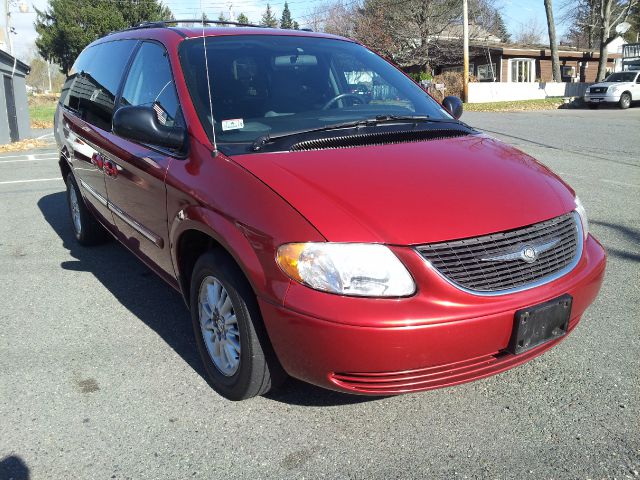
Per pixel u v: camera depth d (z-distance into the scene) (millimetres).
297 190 2547
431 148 3076
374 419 2783
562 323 2609
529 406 2842
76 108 5047
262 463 2494
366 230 2387
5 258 5324
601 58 35688
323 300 2328
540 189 2850
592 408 2805
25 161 12203
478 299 2396
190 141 3104
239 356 2768
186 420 2801
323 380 2453
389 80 3979
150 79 3715
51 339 3662
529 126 16875
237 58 3553
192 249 3180
